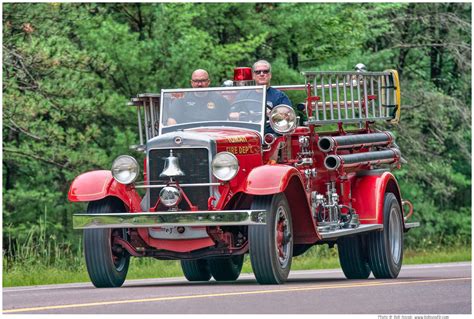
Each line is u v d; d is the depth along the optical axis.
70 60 58.25
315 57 74.00
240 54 68.06
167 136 27.27
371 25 77.00
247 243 27.38
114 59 64.12
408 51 82.75
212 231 27.02
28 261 42.94
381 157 33.47
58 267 44.12
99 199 27.52
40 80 58.78
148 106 30.86
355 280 31.56
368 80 33.50
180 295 23.31
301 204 28.27
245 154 27.98
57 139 60.25
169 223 26.17
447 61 85.25
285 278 27.17
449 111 80.50
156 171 27.34
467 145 83.50
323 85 30.30
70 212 66.44
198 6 67.88
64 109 59.12
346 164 30.67
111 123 67.00
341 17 73.75
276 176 26.42
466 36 81.75
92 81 63.25
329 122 30.30
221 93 29.77
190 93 29.92
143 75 65.75
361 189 32.25
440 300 22.52
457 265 47.66
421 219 79.62
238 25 71.06
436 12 80.06
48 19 59.75
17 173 67.75
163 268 43.81
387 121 34.53
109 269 27.55
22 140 64.19
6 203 63.75
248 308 20.42
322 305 21.08
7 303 22.59
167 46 65.50
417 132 77.56
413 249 75.81
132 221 26.42
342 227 31.08
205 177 27.03
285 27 71.31
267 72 30.27
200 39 64.75
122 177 27.34
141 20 70.38
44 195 65.12
